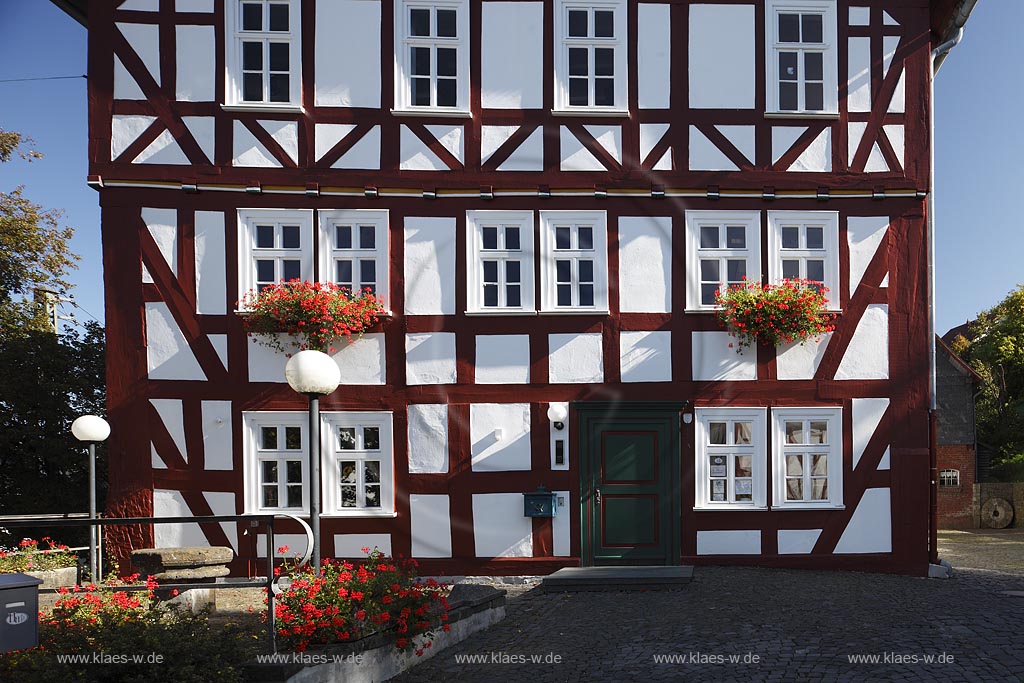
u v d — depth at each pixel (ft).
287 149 30.30
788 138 31.22
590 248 30.94
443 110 30.50
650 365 30.68
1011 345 81.92
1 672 13.09
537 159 30.78
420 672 18.53
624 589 26.76
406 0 30.71
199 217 30.01
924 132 31.40
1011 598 24.84
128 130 29.91
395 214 30.55
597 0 30.94
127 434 29.58
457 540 30.12
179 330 29.84
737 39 31.22
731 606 23.61
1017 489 61.57
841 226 31.19
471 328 30.55
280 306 29.04
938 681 16.14
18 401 42.11
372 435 30.42
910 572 30.37
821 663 17.60
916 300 31.24
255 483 29.76
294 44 30.35
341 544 29.89
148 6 30.09
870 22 31.42
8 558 25.75
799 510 30.48
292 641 16.51
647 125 30.99
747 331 30.22
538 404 30.50
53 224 47.09
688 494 30.45
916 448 30.86
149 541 29.40
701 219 31.07
